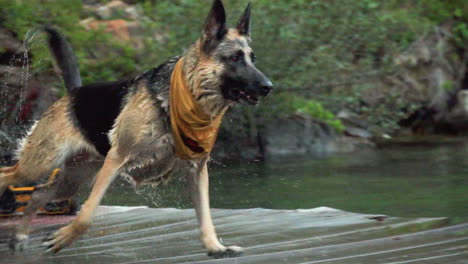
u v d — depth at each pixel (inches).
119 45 477.1
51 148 220.5
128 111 196.7
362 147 575.5
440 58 713.0
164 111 193.0
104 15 524.1
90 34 466.9
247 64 190.1
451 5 749.9
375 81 624.7
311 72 546.6
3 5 426.6
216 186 382.9
